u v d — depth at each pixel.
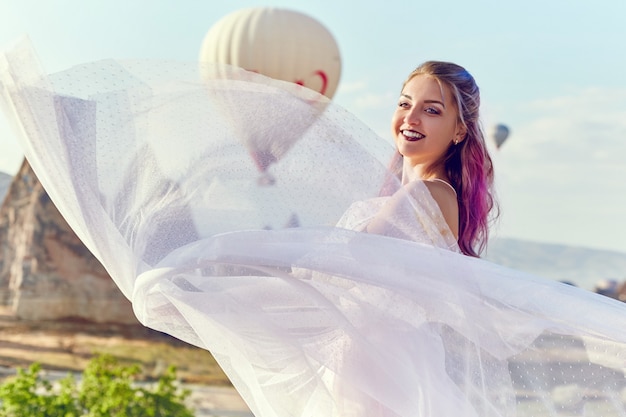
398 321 2.57
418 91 2.85
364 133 2.67
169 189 2.62
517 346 2.74
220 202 2.62
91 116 2.61
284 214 2.62
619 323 2.79
